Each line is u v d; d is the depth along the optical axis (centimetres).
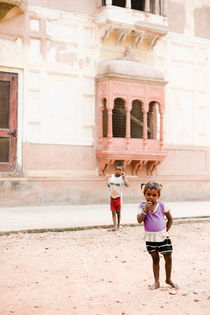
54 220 880
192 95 1517
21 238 707
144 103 1320
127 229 831
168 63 1463
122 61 1308
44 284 444
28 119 1198
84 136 1290
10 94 1181
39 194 1202
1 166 1160
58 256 583
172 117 1464
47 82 1234
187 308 373
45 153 1220
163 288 434
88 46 1308
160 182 1426
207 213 1052
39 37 1224
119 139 1279
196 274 497
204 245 689
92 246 660
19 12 1178
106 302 387
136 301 391
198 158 1522
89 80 1304
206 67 1554
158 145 1360
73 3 1285
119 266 535
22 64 1192
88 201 1282
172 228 865
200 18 1552
